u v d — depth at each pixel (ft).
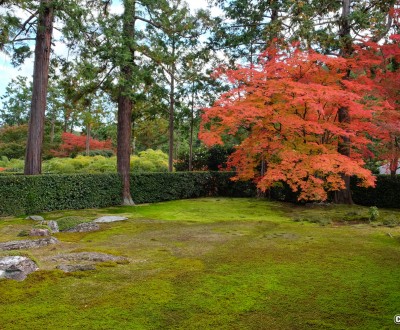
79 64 39.81
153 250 20.40
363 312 11.80
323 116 35.14
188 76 56.03
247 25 54.13
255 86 35.50
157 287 14.01
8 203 33.91
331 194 47.55
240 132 52.95
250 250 20.33
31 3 36.35
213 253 19.61
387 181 46.47
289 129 34.76
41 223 28.25
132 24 43.86
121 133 45.93
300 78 35.78
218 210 40.01
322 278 15.20
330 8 42.57
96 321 11.13
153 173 50.14
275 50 40.29
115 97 47.32
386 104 31.91
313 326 10.86
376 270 16.38
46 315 11.54
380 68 39.96
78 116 86.69
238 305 12.37
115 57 39.01
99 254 18.70
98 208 41.86
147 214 36.91
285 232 26.25
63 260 17.72
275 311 11.91
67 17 35.58
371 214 32.09
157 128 80.28
